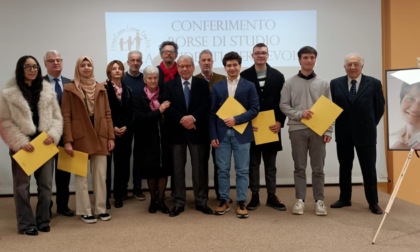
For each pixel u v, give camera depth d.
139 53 3.94
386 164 4.70
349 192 3.61
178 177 3.41
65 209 3.47
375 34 4.55
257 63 3.47
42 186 3.00
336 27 4.54
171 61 3.88
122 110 3.54
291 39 4.54
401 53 4.54
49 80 3.41
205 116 3.35
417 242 2.68
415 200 4.63
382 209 3.56
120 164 3.72
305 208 3.58
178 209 3.41
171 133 3.36
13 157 2.80
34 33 4.31
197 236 2.85
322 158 3.37
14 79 2.85
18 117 2.80
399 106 2.97
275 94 3.48
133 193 4.18
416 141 2.89
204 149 3.41
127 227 3.09
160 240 2.78
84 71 3.16
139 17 4.42
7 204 4.02
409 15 4.52
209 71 3.75
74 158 3.13
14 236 2.92
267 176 3.61
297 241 2.71
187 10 4.46
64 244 2.74
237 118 3.20
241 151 3.29
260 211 3.48
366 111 3.36
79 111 3.13
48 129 2.91
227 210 3.43
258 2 4.50
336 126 3.53
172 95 3.31
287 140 4.58
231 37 4.50
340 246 2.61
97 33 4.38
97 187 3.28
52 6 4.32
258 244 2.67
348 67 3.37
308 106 3.34
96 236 2.89
